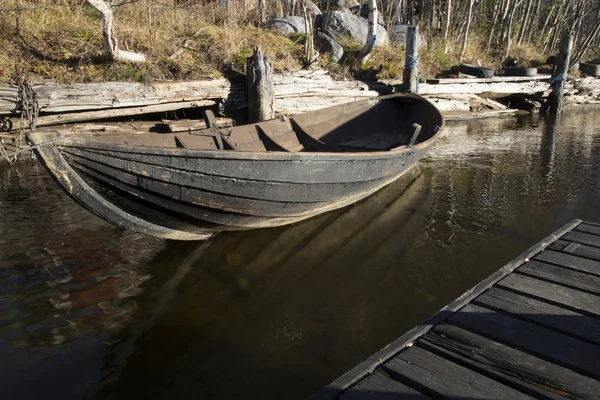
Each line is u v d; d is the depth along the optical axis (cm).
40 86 725
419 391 220
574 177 709
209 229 456
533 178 706
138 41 926
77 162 348
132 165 357
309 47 1067
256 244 476
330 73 1080
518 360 237
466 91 1248
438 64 1349
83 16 949
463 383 221
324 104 1019
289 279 404
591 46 2039
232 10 1172
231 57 963
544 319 271
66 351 300
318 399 212
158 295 373
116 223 402
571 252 361
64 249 449
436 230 509
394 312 351
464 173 740
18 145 717
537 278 323
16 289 372
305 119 713
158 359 297
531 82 1394
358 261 438
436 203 599
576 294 298
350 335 323
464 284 391
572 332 257
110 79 799
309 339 319
